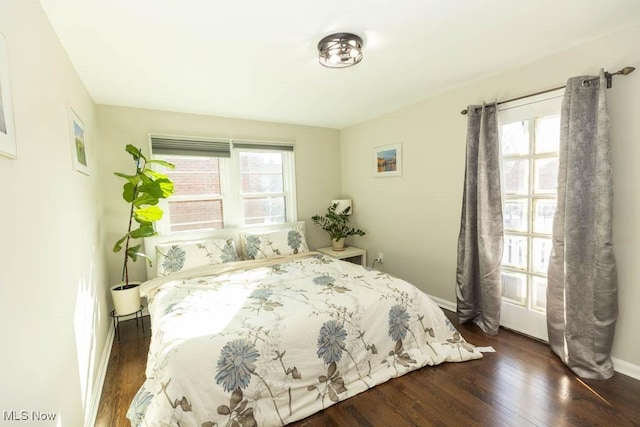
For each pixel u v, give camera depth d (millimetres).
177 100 2852
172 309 1961
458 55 2102
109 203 2934
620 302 1902
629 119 1813
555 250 2080
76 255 1630
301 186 4086
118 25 1581
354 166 4137
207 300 2102
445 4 1510
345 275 2568
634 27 1759
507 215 2516
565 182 1995
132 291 2646
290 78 2408
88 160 2256
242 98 2859
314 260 3137
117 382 2027
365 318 1962
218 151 3451
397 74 2408
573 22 1710
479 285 2674
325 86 2619
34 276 1042
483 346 2311
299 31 1715
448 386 1859
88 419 1617
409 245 3389
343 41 1776
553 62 2117
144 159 2797
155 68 2131
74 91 1949
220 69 2189
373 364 1938
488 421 1574
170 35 1706
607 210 1830
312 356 1733
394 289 2207
